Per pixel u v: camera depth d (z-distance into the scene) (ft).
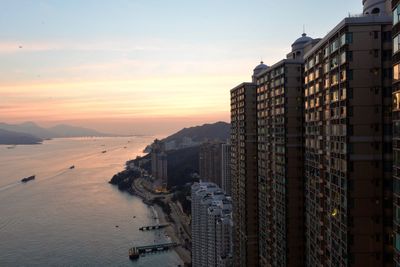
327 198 276.21
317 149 296.10
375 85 231.30
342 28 237.66
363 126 234.17
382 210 235.61
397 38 175.01
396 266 176.04
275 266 425.69
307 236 337.72
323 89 278.26
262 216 473.67
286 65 383.86
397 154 174.91
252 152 533.96
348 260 240.94
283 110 388.16
